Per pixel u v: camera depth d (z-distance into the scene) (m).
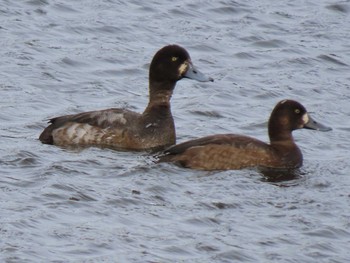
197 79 18.03
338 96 20.83
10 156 16.50
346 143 18.28
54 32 23.02
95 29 23.34
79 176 15.87
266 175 16.39
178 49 17.97
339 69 22.39
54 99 19.81
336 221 14.95
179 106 19.73
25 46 22.14
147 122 17.70
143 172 16.12
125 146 17.50
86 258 13.48
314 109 19.97
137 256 13.62
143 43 22.98
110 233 14.15
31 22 23.38
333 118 19.61
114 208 14.88
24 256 13.39
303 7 25.62
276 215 15.02
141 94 20.50
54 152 16.91
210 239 14.20
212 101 20.09
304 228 14.69
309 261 13.88
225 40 23.42
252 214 15.01
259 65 22.27
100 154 17.00
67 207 14.80
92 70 21.41
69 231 14.12
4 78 20.56
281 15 24.98
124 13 24.33
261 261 13.77
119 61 21.88
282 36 23.84
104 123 17.55
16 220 14.27
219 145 16.55
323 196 15.73
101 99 20.06
